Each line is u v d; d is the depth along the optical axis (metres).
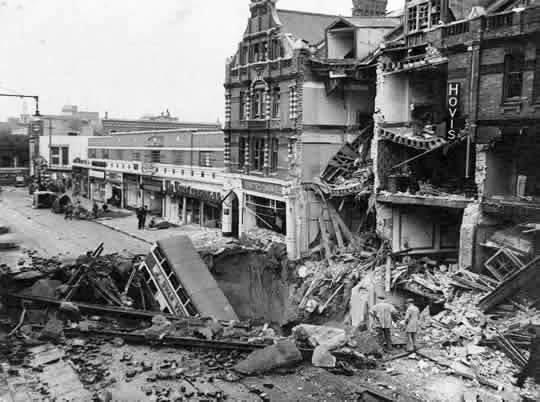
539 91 19.08
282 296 31.94
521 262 19.36
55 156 81.06
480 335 17.11
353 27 31.16
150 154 52.75
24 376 14.34
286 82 32.84
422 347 16.75
